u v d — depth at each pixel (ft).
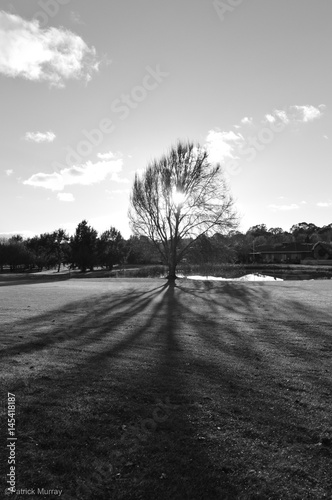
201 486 12.21
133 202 118.83
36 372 22.52
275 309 49.78
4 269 303.89
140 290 83.30
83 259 219.61
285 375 22.66
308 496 11.80
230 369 23.71
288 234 472.44
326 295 65.87
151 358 26.04
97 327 37.63
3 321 40.81
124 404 17.93
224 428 15.81
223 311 48.80
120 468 13.09
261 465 13.29
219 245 114.83
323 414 17.24
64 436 14.99
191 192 114.21
